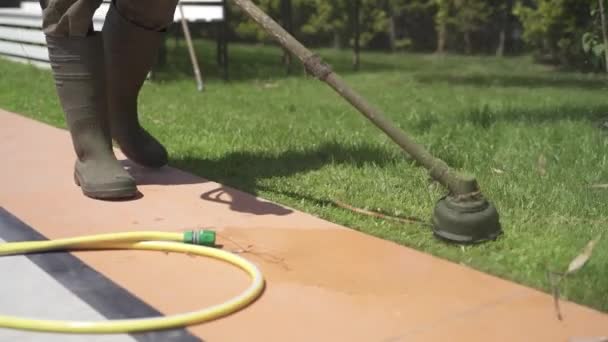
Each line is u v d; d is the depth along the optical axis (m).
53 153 5.00
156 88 8.53
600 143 5.10
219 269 3.03
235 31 14.65
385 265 3.05
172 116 6.50
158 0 4.02
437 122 6.18
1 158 4.88
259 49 13.73
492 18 13.45
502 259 3.07
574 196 3.86
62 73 3.89
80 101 3.91
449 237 3.24
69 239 3.22
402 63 12.27
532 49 12.37
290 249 3.24
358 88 8.99
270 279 2.92
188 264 3.08
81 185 4.02
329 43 14.95
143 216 3.70
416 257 3.13
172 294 2.79
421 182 4.16
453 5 13.39
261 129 5.86
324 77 3.32
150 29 4.14
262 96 8.04
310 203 3.88
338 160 4.79
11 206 3.85
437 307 2.67
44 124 5.99
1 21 10.70
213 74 10.05
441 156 4.85
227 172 4.53
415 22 14.40
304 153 5.00
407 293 2.78
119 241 3.23
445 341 2.42
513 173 4.40
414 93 8.48
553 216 3.58
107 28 4.20
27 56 10.20
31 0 13.53
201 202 3.93
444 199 3.34
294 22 14.55
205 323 2.54
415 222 3.54
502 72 10.78
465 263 3.05
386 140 5.41
